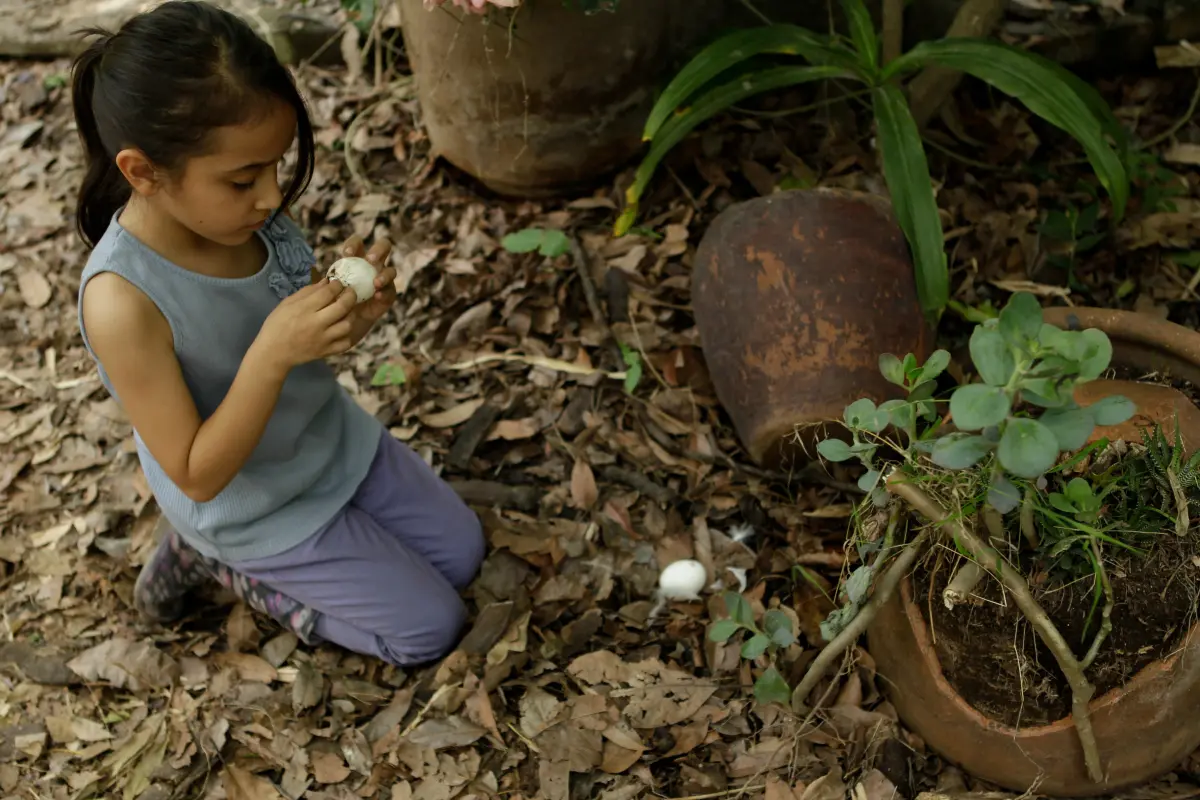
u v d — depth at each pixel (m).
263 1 3.06
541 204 2.64
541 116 2.39
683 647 1.91
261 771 1.77
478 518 2.08
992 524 1.44
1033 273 2.39
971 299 2.36
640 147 2.59
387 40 3.03
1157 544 1.49
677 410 2.24
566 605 1.97
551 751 1.74
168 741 1.80
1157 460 1.45
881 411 1.38
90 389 2.40
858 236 1.96
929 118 2.53
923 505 1.38
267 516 1.74
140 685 1.88
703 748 1.76
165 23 1.23
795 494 2.09
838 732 1.73
